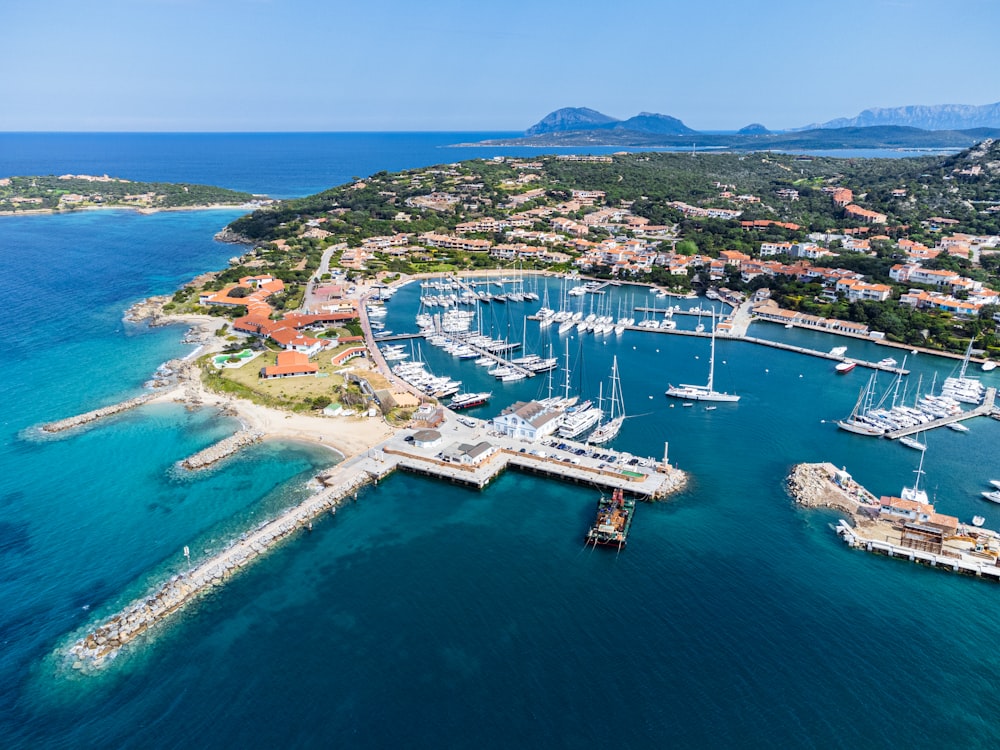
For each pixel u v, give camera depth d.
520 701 73.56
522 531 107.44
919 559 98.56
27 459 129.50
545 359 193.62
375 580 94.94
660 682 76.00
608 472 123.44
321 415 149.38
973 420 150.25
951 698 74.19
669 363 191.75
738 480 123.25
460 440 137.38
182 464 127.75
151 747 68.31
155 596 90.06
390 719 71.44
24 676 77.50
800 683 75.88
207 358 184.25
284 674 77.62
